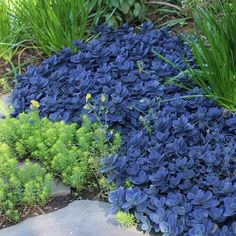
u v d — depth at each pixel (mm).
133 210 2562
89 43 4078
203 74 3371
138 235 2467
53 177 2881
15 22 4316
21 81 3801
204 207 2426
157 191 2559
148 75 3537
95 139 2951
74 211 2693
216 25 3219
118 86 3279
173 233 2324
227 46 3115
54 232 2566
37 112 3174
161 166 2658
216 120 3049
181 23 4449
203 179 2643
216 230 2309
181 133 2893
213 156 2670
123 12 4434
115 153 2891
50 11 3977
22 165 3098
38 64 4176
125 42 4016
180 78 3410
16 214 2674
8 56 4223
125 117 3189
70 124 3205
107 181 2678
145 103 3174
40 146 2945
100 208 2689
